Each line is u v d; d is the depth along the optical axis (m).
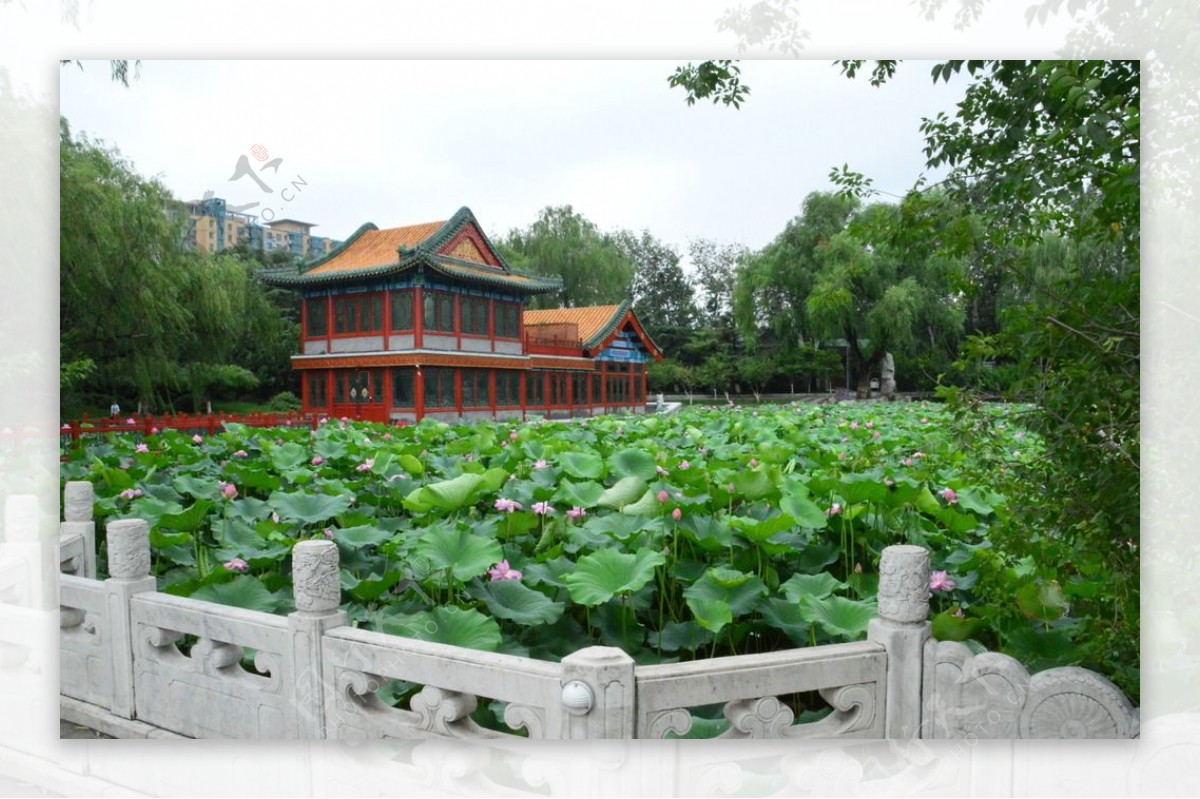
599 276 46.62
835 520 5.80
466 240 30.19
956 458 4.19
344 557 5.25
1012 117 3.46
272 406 30.19
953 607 4.36
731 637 4.41
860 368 34.69
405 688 3.53
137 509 6.14
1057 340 3.24
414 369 28.03
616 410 40.75
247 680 3.49
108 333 18.92
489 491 6.27
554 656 4.35
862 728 2.98
